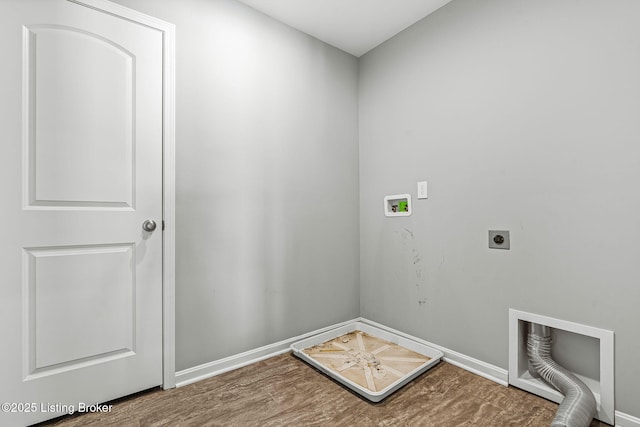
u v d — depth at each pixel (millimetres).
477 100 1834
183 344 1708
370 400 1541
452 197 1959
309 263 2285
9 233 1277
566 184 1496
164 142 1649
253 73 1997
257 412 1457
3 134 1266
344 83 2533
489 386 1677
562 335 1575
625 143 1333
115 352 1519
